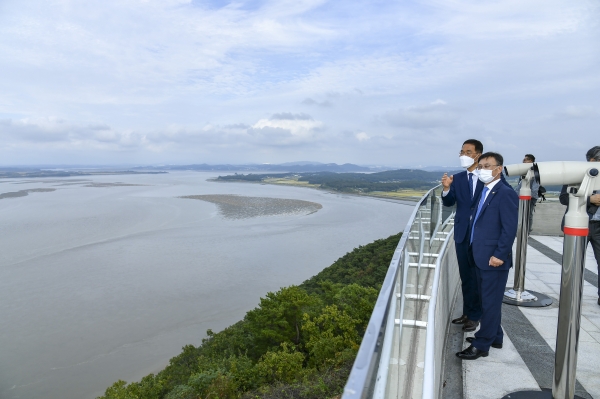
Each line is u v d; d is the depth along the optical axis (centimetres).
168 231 7800
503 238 421
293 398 1220
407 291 296
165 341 3234
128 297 4159
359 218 10688
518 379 393
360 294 2405
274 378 1675
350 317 1841
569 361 319
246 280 4816
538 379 393
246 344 2472
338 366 1381
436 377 348
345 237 7806
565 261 314
